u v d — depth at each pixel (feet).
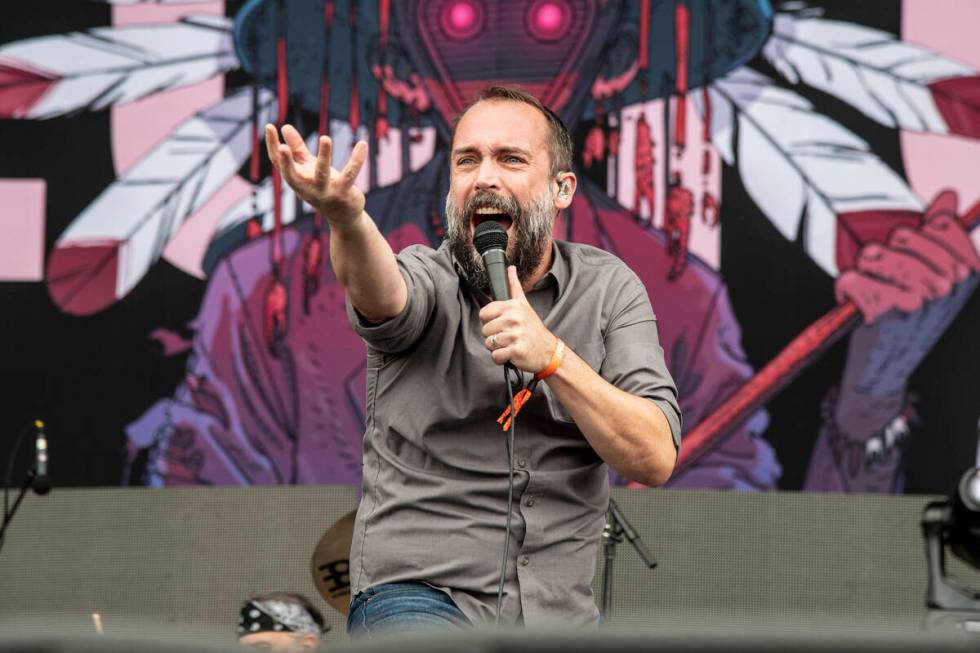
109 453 36.22
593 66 35.76
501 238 16.46
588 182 35.73
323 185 14.92
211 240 36.29
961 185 35.12
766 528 35.40
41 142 36.37
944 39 35.27
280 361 36.14
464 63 36.04
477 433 16.80
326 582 30.17
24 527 36.09
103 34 36.58
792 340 35.37
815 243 35.37
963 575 33.99
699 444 35.58
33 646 7.31
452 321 16.93
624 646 7.48
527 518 16.60
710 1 35.70
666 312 35.55
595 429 15.80
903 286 35.14
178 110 36.50
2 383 36.11
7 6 36.58
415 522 16.63
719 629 7.52
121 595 35.96
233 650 7.36
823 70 35.47
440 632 7.43
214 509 36.11
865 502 35.12
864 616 34.76
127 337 36.24
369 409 17.52
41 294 36.22
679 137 35.60
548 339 15.51
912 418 35.04
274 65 36.45
